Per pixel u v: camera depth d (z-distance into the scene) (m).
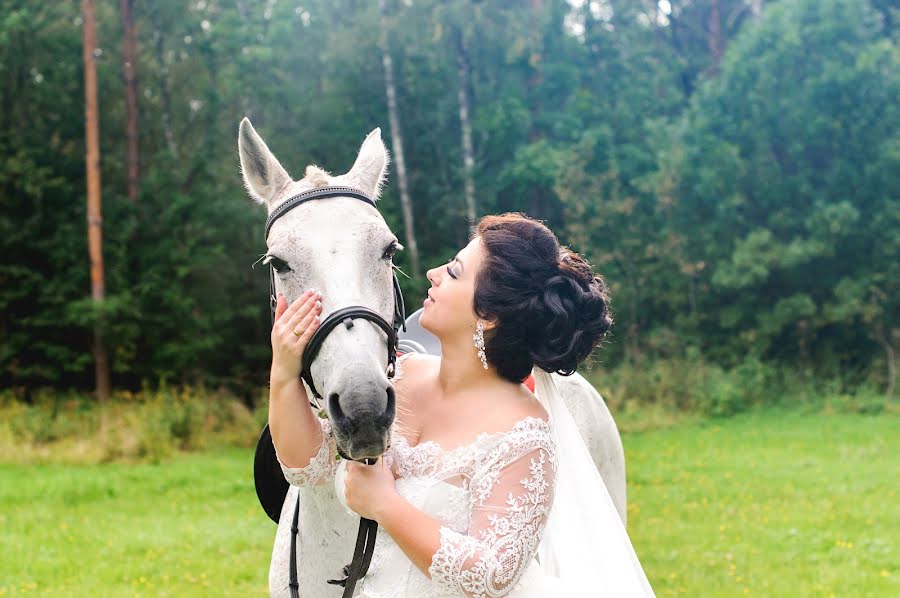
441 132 22.53
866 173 18.97
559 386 3.49
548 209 23.23
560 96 24.22
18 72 18.86
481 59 23.28
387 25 21.53
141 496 9.79
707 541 7.18
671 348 19.73
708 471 10.77
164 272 18.27
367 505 1.83
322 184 2.21
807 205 19.70
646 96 23.84
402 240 21.67
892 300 19.14
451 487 1.89
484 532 1.81
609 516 2.31
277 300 2.15
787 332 20.23
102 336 17.12
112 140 20.20
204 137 20.41
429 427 2.03
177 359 17.72
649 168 22.22
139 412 14.90
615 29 25.16
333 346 1.91
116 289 17.86
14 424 14.32
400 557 1.99
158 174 18.75
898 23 23.50
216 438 14.86
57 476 11.07
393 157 22.12
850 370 19.16
